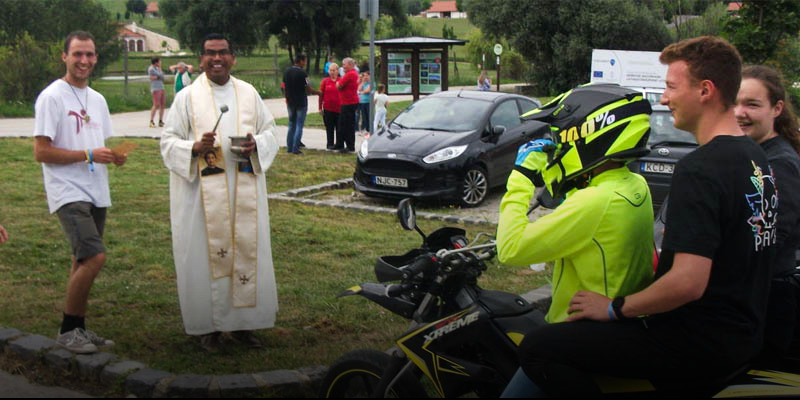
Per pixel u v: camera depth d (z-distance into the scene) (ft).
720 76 8.29
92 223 15.44
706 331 8.30
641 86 75.97
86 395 14.23
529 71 144.25
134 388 14.20
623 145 8.84
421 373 11.64
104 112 16.52
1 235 15.29
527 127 38.37
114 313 18.57
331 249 25.38
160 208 30.83
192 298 15.98
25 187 34.27
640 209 9.10
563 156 9.18
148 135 57.06
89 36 15.87
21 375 15.01
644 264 9.20
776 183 11.02
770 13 42.70
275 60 132.87
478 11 145.18
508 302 10.38
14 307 18.70
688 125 8.64
